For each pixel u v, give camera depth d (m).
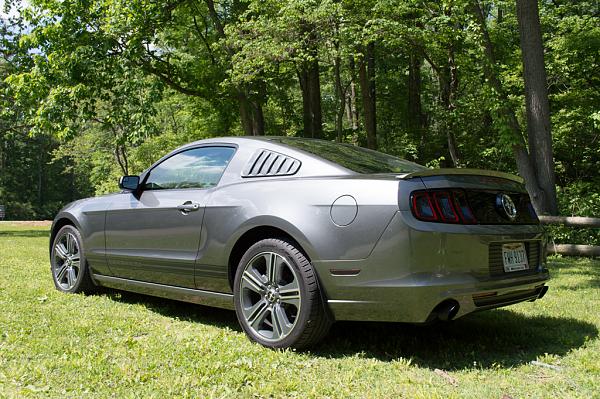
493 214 3.33
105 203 4.84
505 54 17.56
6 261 7.42
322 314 3.20
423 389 2.66
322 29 12.62
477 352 3.38
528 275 3.47
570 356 3.28
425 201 3.06
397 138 20.00
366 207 3.10
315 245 3.19
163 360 3.04
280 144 3.84
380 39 13.78
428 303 2.95
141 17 14.85
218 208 3.76
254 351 3.26
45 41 15.16
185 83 18.98
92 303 4.67
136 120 14.69
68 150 36.84
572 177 18.73
